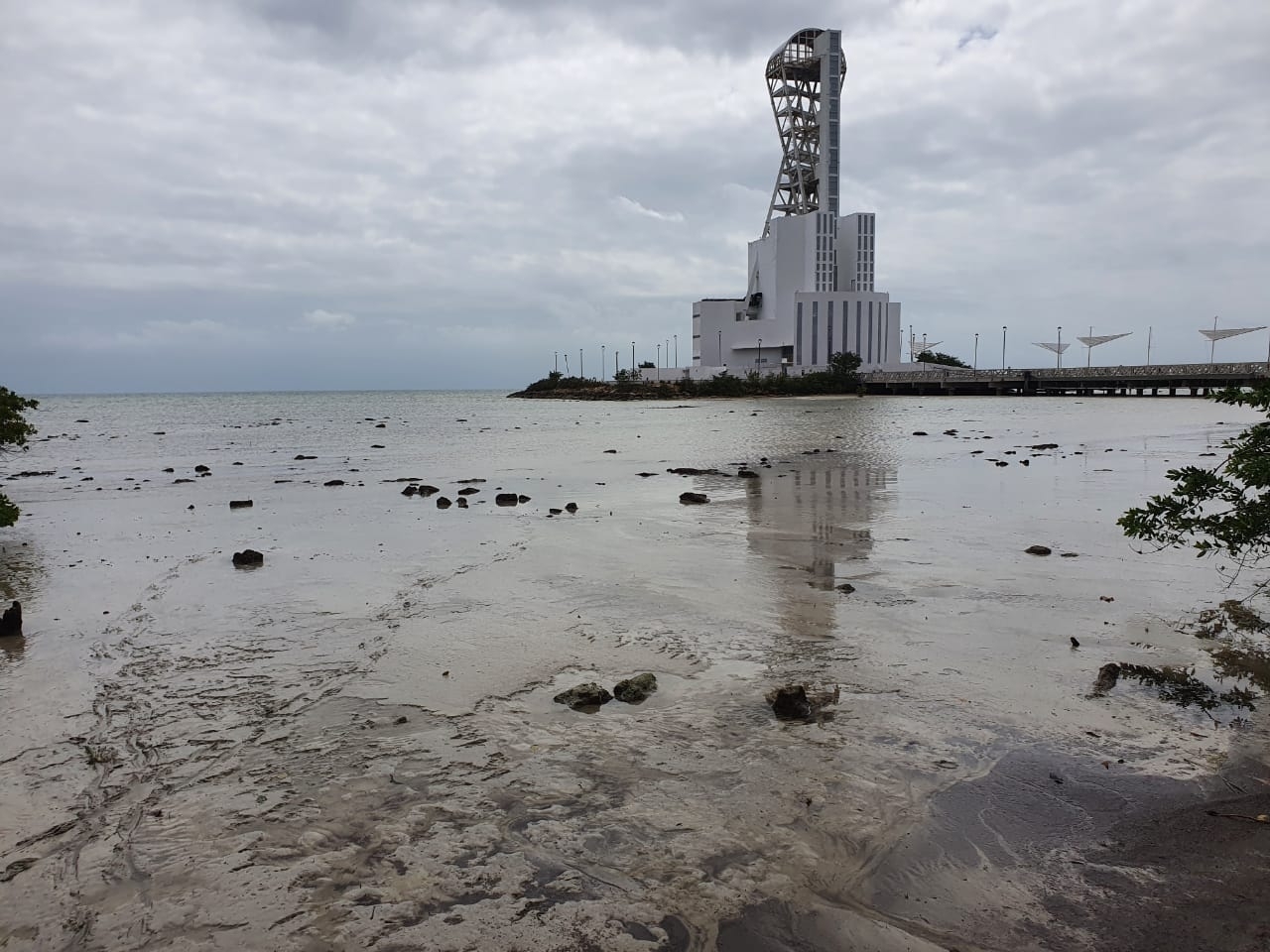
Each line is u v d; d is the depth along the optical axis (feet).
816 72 463.83
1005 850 14.71
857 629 27.45
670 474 76.48
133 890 13.98
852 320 445.37
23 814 16.48
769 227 496.64
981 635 26.53
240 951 12.39
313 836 15.53
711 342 483.92
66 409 326.24
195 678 23.85
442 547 42.22
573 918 13.02
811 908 13.20
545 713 21.06
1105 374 292.81
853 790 16.89
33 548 43.55
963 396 365.81
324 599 32.37
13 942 12.68
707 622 28.53
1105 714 20.39
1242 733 19.24
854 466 81.30
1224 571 34.35
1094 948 12.14
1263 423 25.63
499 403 417.28
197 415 260.42
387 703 21.84
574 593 32.60
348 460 97.66
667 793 16.92
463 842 15.24
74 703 22.11
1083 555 37.81
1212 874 13.83
